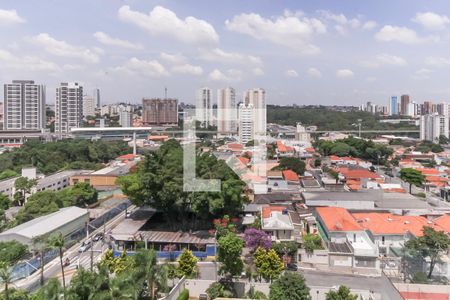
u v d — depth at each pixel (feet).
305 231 197.67
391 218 189.06
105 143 495.41
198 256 173.27
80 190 262.06
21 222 213.66
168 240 180.96
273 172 305.53
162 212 214.69
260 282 140.05
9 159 383.86
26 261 162.30
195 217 203.72
